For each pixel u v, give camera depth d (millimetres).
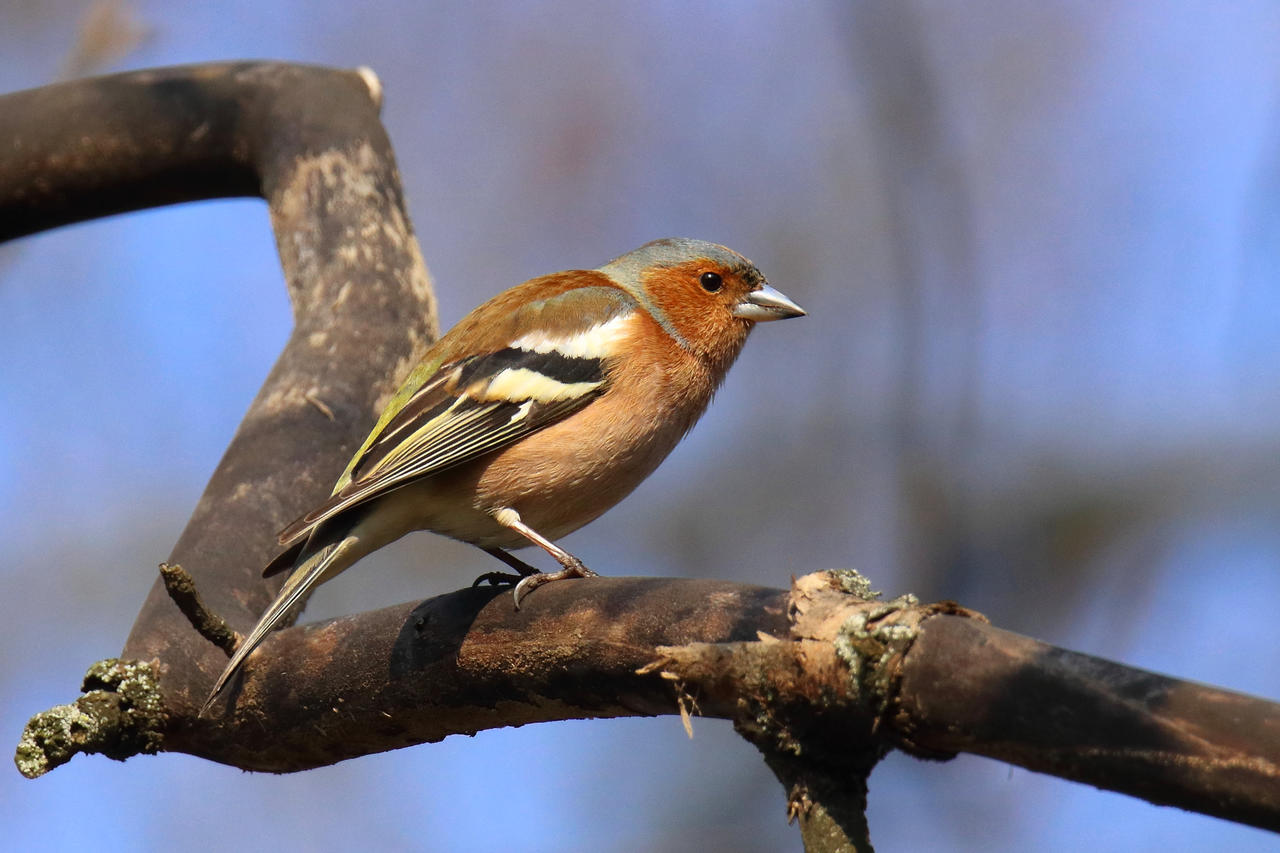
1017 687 4938
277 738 7375
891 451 16406
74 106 11742
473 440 8492
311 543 8234
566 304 9219
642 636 6098
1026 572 15984
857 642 5262
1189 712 4621
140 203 12125
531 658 6434
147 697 7305
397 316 10453
